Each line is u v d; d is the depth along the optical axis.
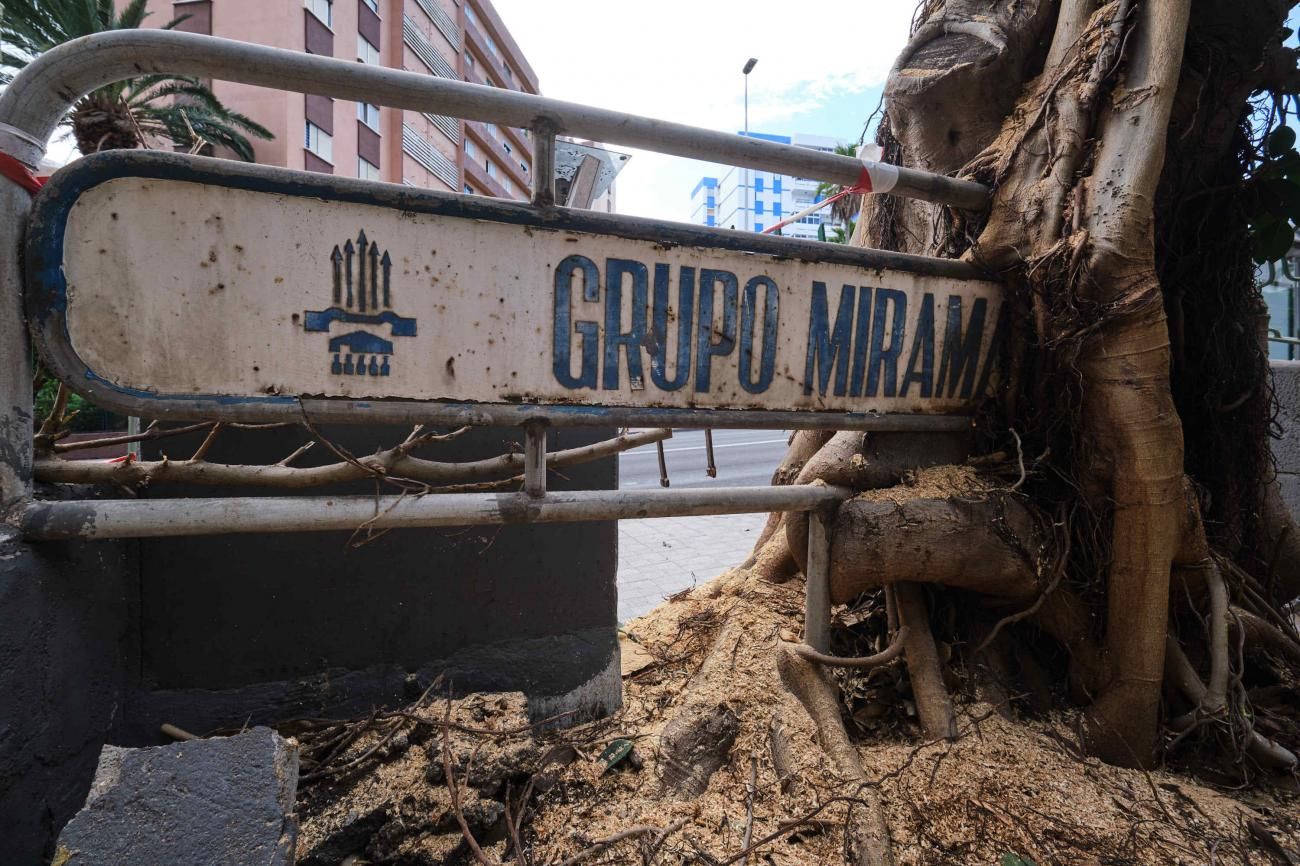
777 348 1.94
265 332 1.45
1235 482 2.73
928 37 2.48
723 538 7.03
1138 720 2.12
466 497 1.66
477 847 1.51
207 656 1.92
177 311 1.39
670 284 1.79
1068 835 1.74
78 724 1.52
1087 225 2.01
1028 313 2.20
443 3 24.86
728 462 13.12
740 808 1.79
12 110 1.33
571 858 1.60
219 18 16.22
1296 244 3.44
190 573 1.89
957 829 1.74
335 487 2.04
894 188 2.10
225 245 1.41
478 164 29.16
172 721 1.87
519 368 1.66
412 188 1.51
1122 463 2.07
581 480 2.44
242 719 1.94
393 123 20.72
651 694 2.48
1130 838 1.75
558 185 3.46
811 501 2.08
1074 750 2.12
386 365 1.55
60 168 1.30
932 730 2.08
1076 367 2.10
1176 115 2.29
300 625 2.01
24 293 1.36
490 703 2.03
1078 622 2.26
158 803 1.14
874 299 2.05
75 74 1.34
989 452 2.34
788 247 1.90
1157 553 2.07
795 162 1.92
